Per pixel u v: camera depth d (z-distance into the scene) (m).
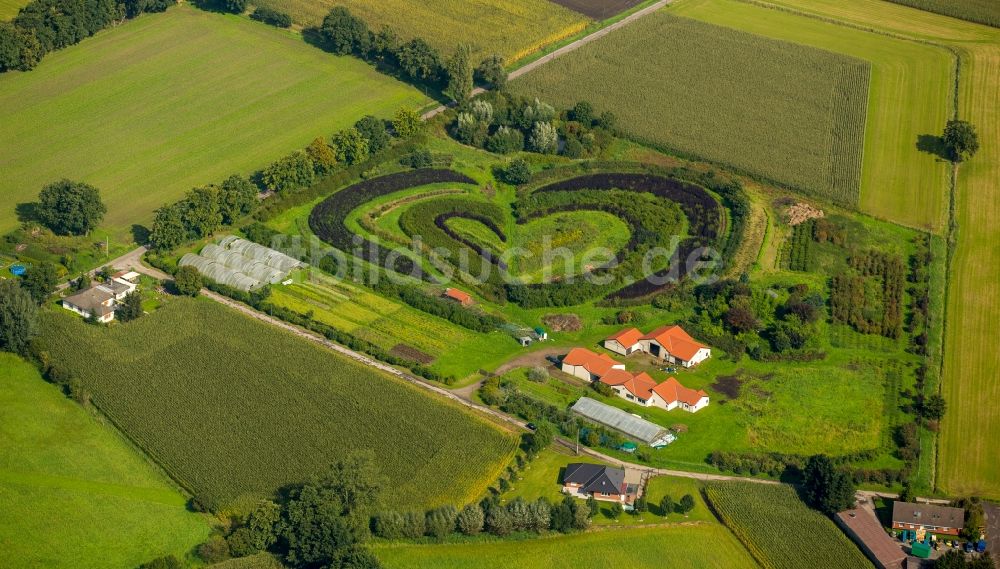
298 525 196.38
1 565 196.00
